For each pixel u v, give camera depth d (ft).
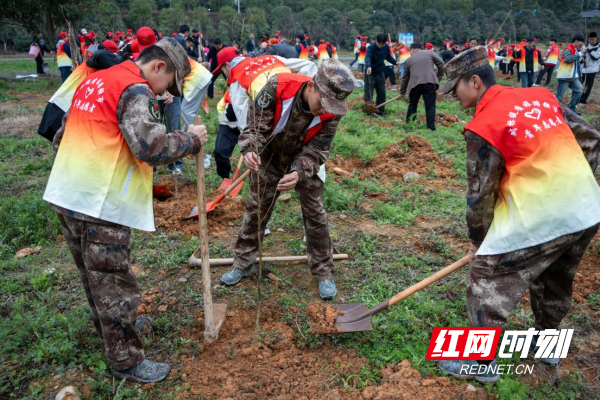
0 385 9.85
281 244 16.40
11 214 17.67
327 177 22.16
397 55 74.43
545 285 10.28
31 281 13.69
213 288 13.53
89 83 9.25
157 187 18.76
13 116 35.96
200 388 9.93
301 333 11.40
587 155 9.82
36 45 67.97
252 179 12.65
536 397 9.66
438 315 12.17
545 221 8.66
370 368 10.53
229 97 18.17
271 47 23.57
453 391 9.69
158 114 9.30
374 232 17.02
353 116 36.01
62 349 10.53
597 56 45.14
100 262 9.21
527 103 8.93
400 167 24.06
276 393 9.78
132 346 9.91
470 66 9.52
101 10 65.41
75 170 8.99
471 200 9.30
